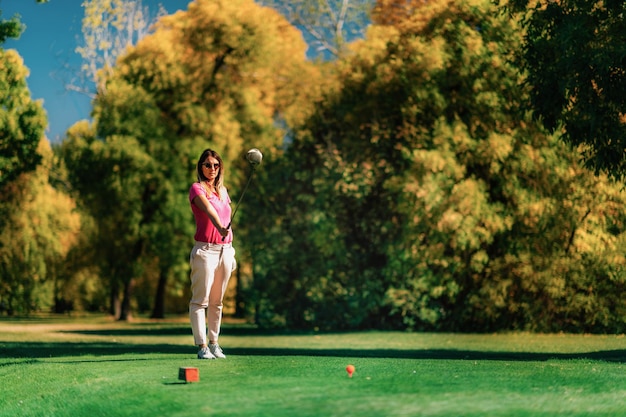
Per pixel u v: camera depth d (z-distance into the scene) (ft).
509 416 17.71
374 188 98.63
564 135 54.19
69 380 27.02
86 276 175.63
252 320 123.95
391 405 18.71
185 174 136.67
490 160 84.28
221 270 30.86
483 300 85.20
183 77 134.72
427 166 84.79
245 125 134.82
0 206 139.85
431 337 77.56
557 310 83.97
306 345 64.59
